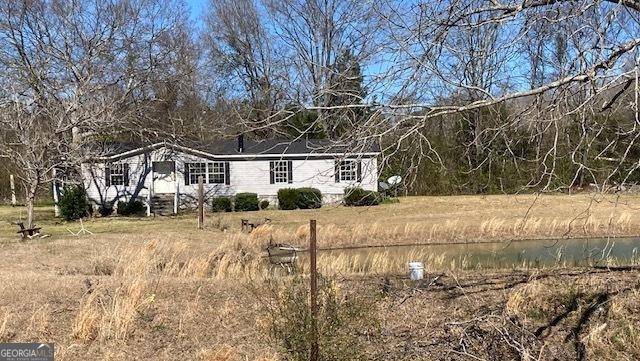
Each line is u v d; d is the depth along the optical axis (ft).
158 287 28.81
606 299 25.50
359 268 44.04
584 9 14.44
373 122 16.11
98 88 77.82
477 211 77.71
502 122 16.92
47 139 65.98
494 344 21.98
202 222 68.69
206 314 24.64
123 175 91.56
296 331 17.39
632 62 14.99
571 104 16.17
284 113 16.72
